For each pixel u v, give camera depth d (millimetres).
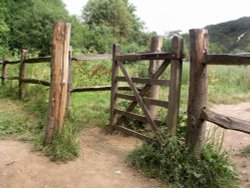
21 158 4379
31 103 7570
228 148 5141
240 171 4184
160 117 5617
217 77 13016
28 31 23328
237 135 5836
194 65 3916
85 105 7758
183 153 4016
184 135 4348
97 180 3943
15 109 7363
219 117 3680
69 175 4020
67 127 5078
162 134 4438
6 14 22984
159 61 5695
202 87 3898
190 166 3861
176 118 4422
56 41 4543
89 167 4293
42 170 4070
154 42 5770
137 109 6141
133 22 47281
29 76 9594
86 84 9984
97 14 42281
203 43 3865
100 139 5566
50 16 23688
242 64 3453
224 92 11000
